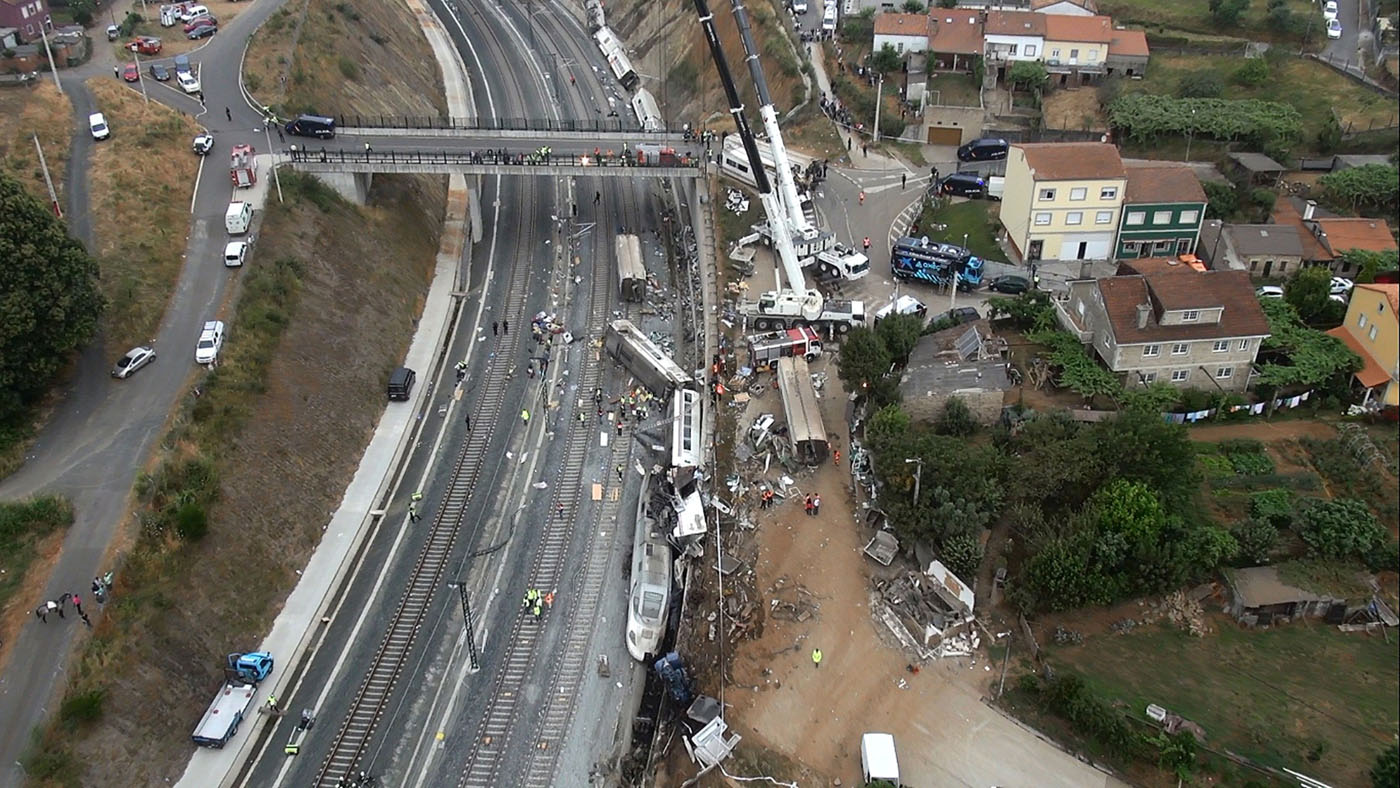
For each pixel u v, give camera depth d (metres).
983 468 63.06
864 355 71.44
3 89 96.88
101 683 52.47
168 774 52.75
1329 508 61.78
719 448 73.38
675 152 100.94
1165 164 92.81
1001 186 99.88
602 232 105.31
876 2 133.75
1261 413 72.19
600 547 68.00
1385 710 54.28
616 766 54.59
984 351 74.00
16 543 57.88
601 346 87.75
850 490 69.00
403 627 62.38
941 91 118.00
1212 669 56.91
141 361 70.38
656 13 144.75
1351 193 97.38
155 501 60.53
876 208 98.94
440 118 122.31
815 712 55.75
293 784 53.75
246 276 78.88
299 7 121.88
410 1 155.38
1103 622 59.78
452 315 92.00
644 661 59.75
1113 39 120.88
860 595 62.00
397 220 97.38
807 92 114.31
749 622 60.69
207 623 58.53
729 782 52.62
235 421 67.81
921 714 55.38
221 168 92.31
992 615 60.16
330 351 78.50
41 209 67.31
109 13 127.31
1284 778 50.97
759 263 93.00
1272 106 109.38
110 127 93.25
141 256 79.38
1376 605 59.00
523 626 62.44
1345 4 132.00
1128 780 51.78
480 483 73.12
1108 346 72.50
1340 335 76.44
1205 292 71.56
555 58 142.12
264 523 64.81
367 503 70.12
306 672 59.44
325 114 107.75
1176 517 60.75
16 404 64.94
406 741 55.97
